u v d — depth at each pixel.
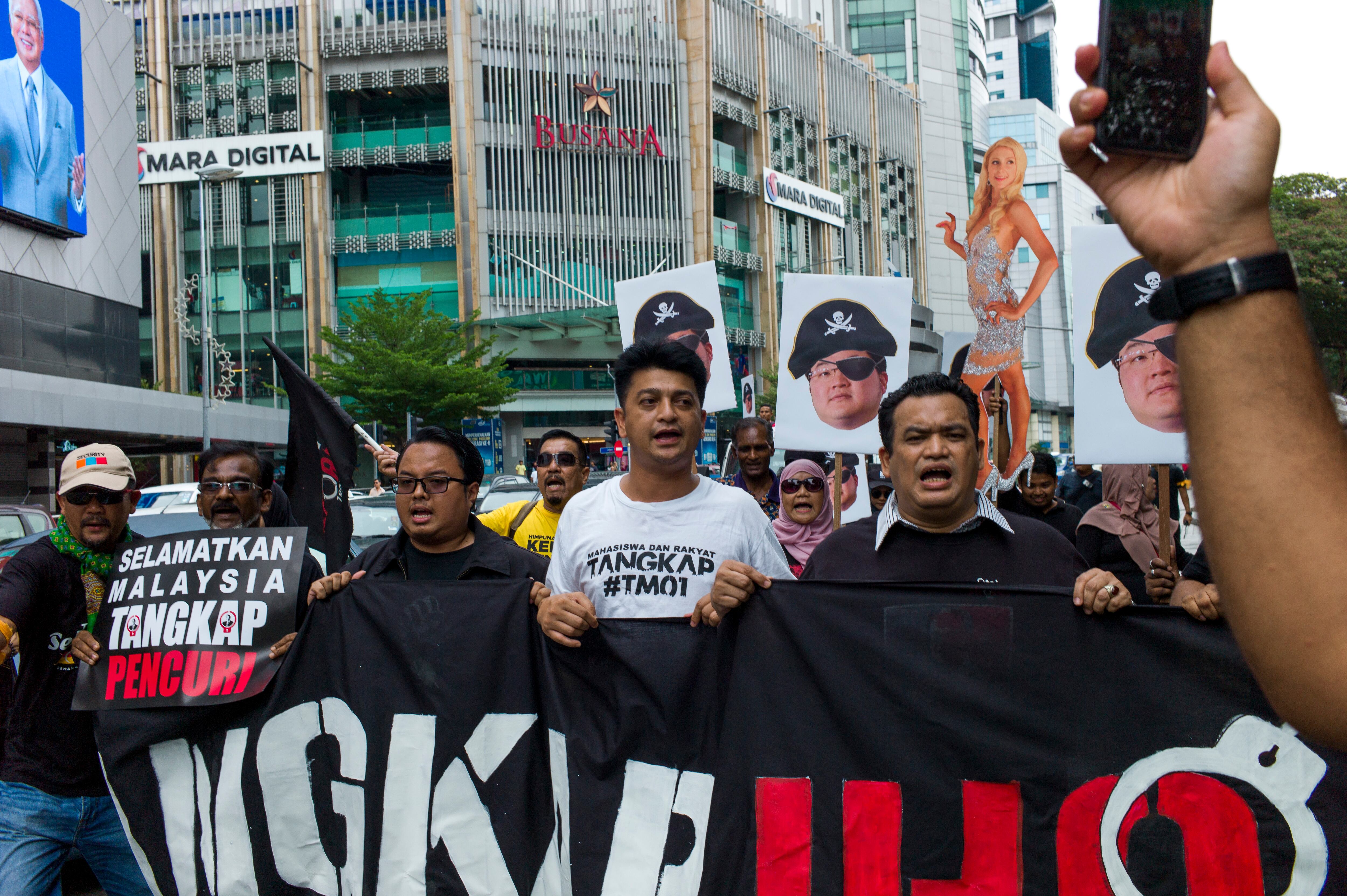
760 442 6.26
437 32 39.50
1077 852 2.55
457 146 39.34
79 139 24.72
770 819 2.74
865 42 67.06
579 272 40.94
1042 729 2.60
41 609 3.27
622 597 3.08
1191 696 2.53
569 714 2.96
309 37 39.34
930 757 2.66
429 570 3.74
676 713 2.86
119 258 26.86
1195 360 0.90
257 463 4.11
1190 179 0.90
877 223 56.50
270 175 38.88
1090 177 0.95
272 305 39.06
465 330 35.91
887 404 3.17
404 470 3.67
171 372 38.97
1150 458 4.03
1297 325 0.88
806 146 50.69
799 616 2.79
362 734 3.12
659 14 42.66
